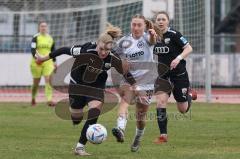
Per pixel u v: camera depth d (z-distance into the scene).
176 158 21.55
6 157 21.58
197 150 23.72
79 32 64.31
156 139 26.70
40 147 24.30
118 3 57.44
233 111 41.62
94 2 63.78
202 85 55.09
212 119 35.91
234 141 26.56
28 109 42.69
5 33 66.25
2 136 27.88
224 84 65.25
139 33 22.98
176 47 26.39
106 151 23.23
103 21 60.31
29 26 66.25
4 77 64.81
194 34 52.19
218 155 22.38
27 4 64.69
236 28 76.69
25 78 64.69
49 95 45.06
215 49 67.50
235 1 76.12
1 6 64.81
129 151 23.25
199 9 51.81
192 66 55.00
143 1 50.38
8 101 51.72
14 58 64.81
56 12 59.12
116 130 22.34
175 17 50.69
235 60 65.25
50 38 44.69
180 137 27.88
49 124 33.03
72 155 22.00
